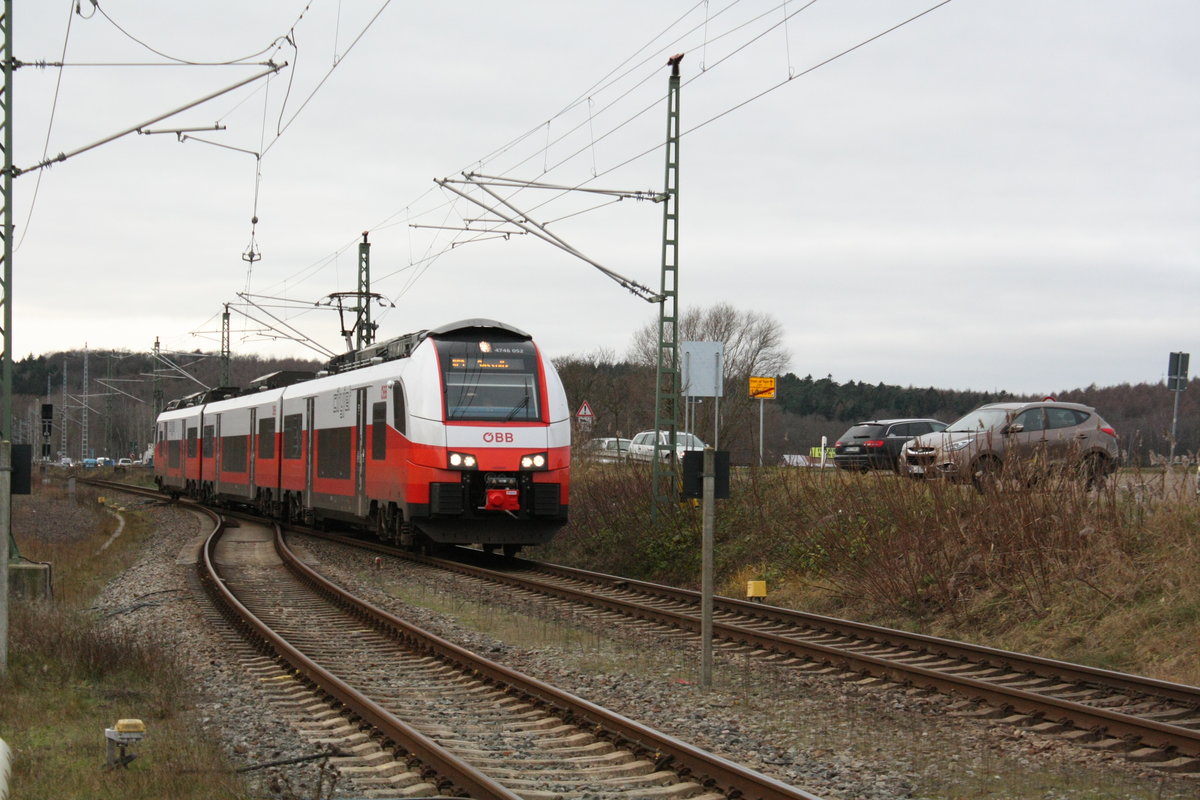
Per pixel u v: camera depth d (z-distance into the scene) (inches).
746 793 276.4
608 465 1039.0
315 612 612.1
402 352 865.5
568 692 403.9
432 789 283.7
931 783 296.2
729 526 782.5
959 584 560.1
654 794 279.0
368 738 333.7
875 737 345.1
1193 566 485.7
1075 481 562.6
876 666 432.8
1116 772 307.3
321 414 1045.2
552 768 304.0
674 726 354.6
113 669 416.8
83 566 841.5
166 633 539.5
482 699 394.3
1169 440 569.0
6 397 663.1
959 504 597.0
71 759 303.3
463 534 793.6
